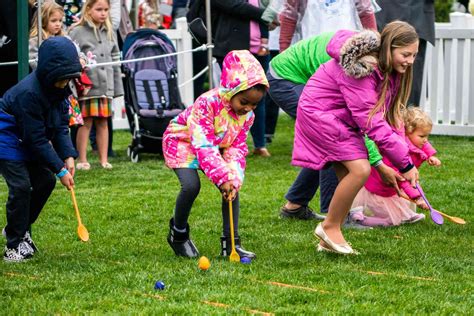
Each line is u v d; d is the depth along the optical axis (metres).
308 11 9.64
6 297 5.64
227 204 6.63
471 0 13.74
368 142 6.76
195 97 14.66
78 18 12.36
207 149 6.31
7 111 6.49
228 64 6.25
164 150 6.61
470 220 8.11
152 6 15.66
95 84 11.00
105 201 9.00
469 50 13.30
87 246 7.18
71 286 5.88
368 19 9.62
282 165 11.13
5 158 6.53
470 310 5.28
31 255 6.76
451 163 11.02
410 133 8.09
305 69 8.06
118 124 14.88
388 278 5.97
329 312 5.22
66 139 6.81
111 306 5.41
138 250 6.97
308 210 8.16
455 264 6.37
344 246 6.65
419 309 5.29
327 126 6.53
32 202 6.86
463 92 13.45
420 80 12.65
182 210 6.55
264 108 11.84
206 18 11.38
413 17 12.20
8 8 10.43
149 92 11.81
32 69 10.43
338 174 6.80
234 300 5.48
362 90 6.38
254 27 11.58
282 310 5.26
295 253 6.77
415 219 7.96
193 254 6.70
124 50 11.95
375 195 7.88
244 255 6.57
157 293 5.66
